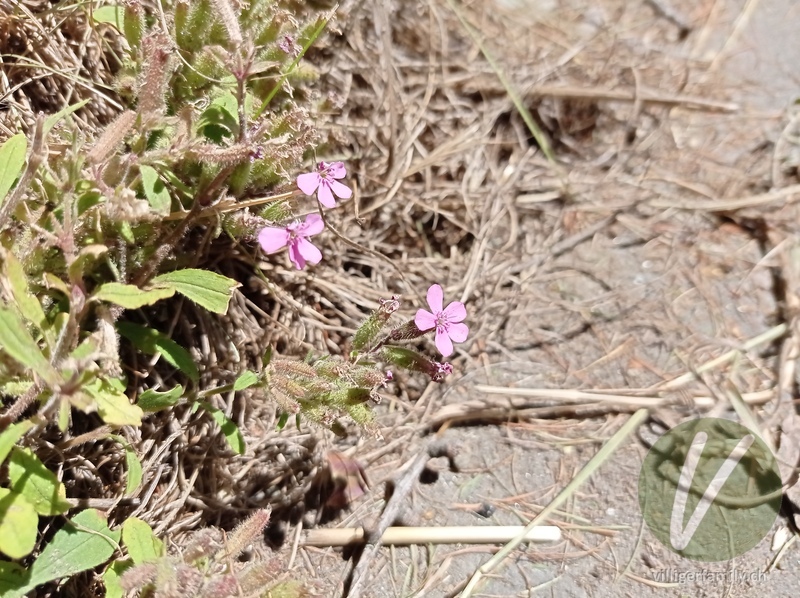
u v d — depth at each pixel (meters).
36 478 0.15
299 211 0.21
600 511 0.20
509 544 0.19
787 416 0.21
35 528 0.14
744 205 0.24
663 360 0.22
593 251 0.24
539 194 0.25
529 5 0.28
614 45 0.27
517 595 0.19
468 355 0.22
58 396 0.14
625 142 0.26
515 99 0.24
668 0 0.30
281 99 0.20
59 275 0.16
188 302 0.19
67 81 0.19
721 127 0.26
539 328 0.23
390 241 0.23
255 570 0.15
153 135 0.17
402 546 0.19
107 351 0.14
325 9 0.22
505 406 0.21
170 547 0.18
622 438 0.21
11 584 0.15
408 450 0.20
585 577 0.19
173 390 0.16
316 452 0.20
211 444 0.19
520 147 0.25
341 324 0.21
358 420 0.18
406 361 0.18
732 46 0.28
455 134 0.25
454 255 0.23
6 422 0.14
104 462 0.17
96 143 0.16
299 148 0.18
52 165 0.17
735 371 0.22
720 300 0.23
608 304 0.23
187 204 0.18
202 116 0.18
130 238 0.16
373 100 0.24
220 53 0.17
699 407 0.21
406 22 0.25
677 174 0.25
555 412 0.21
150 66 0.16
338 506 0.20
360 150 0.23
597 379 0.22
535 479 0.20
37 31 0.19
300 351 0.21
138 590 0.17
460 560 0.19
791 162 0.25
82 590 0.17
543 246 0.24
